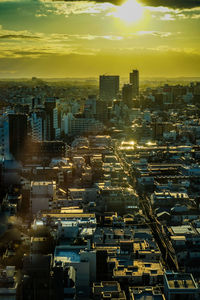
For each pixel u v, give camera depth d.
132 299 179.88
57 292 167.75
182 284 183.38
